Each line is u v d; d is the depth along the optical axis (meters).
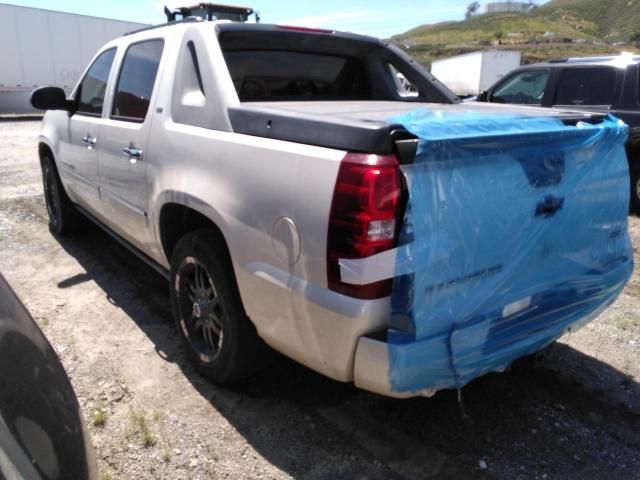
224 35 3.17
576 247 2.62
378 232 1.96
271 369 3.25
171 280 3.21
